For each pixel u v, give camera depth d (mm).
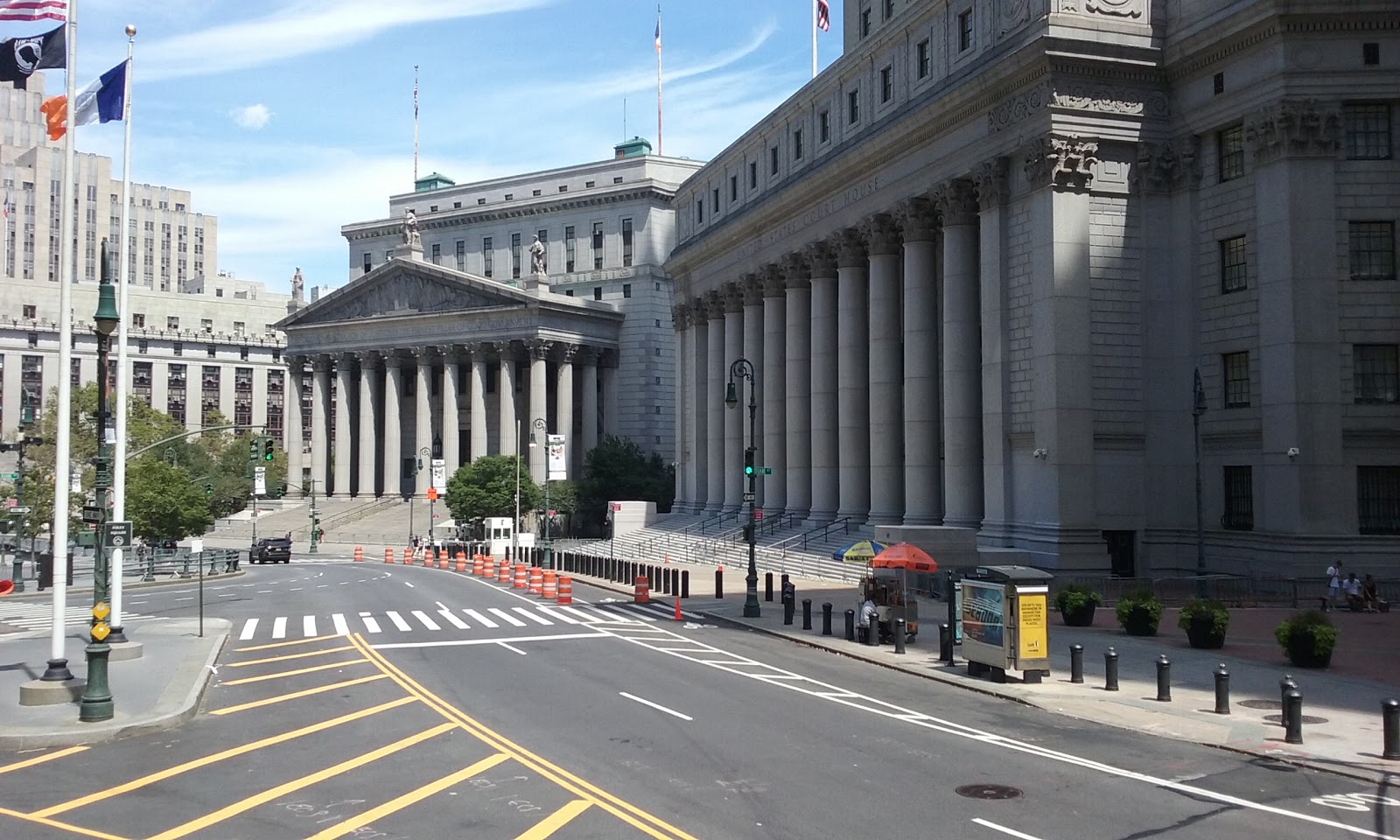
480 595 49938
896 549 32062
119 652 28453
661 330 118625
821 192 65250
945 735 19594
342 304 122188
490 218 130125
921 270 55062
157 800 15414
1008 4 47906
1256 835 13594
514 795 15375
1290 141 40875
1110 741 19125
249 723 21000
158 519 67312
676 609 40188
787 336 70688
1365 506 40750
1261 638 31422
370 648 31578
